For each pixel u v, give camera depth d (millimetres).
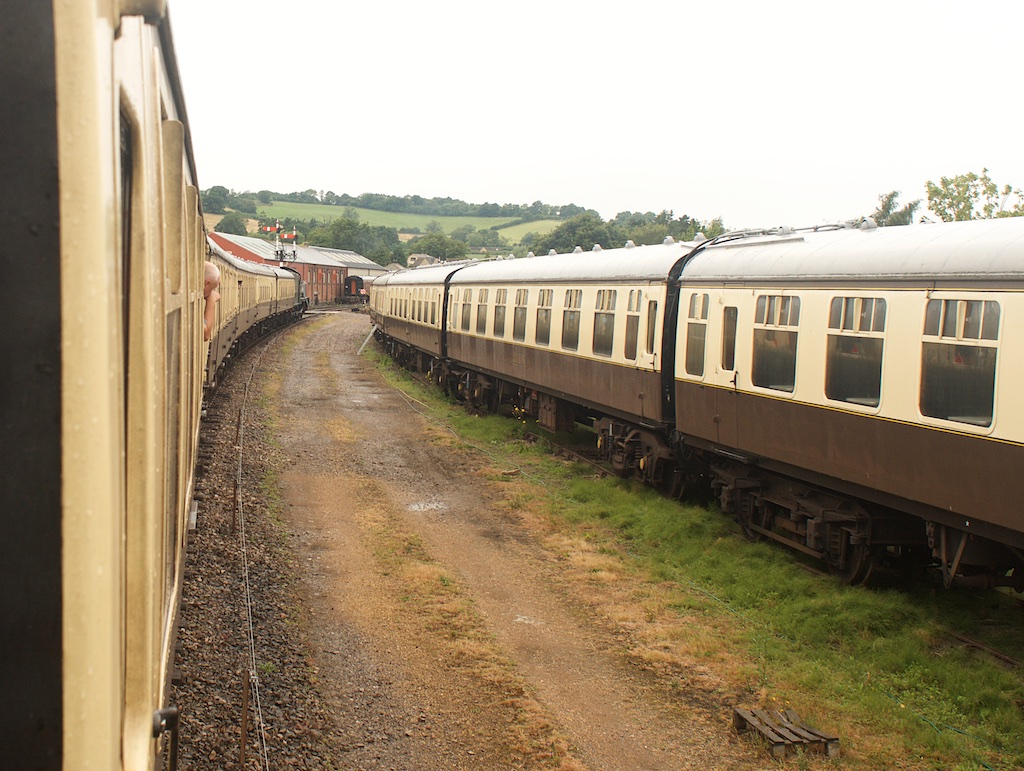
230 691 6414
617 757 6023
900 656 7359
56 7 1302
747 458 10594
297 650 7422
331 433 17656
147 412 1760
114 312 1378
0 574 1327
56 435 1327
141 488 1769
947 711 6574
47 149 1305
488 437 17781
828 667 7371
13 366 1310
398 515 11891
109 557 1368
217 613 7789
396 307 32312
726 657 7594
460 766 5836
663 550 10469
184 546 5176
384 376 28391
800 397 9367
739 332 10469
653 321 12461
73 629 1352
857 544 8969
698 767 5918
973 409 7227
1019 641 7898
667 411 12383
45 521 1333
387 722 6363
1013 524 6895
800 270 9453
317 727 6164
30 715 1356
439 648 7652
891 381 8102
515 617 8477
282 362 30391
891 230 8938
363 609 8469
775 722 6371
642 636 8070
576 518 11820
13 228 1301
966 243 7547
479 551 10492
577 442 17547
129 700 1814
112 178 1371
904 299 7969
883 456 8242
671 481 12859
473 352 21469
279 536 10586
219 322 18500
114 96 1408
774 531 10539
